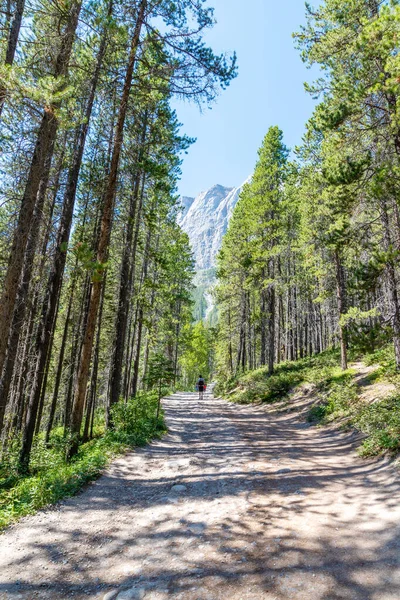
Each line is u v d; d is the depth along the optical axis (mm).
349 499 5547
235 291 33656
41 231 14477
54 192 14297
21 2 8008
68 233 11242
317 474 7156
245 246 26141
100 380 27422
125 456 9586
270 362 25047
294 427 13656
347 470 7238
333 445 9711
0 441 13562
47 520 5543
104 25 8641
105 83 12234
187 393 38688
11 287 7434
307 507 5398
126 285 15328
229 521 5102
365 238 12117
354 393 13445
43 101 6602
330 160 11516
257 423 14984
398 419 8180
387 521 4531
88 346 10430
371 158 10180
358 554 3871
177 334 37344
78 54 11734
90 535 4965
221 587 3475
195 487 6887
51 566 4156
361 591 3230
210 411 19969
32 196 7758
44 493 6438
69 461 9711
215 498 6172
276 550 4137
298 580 3488
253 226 24359
